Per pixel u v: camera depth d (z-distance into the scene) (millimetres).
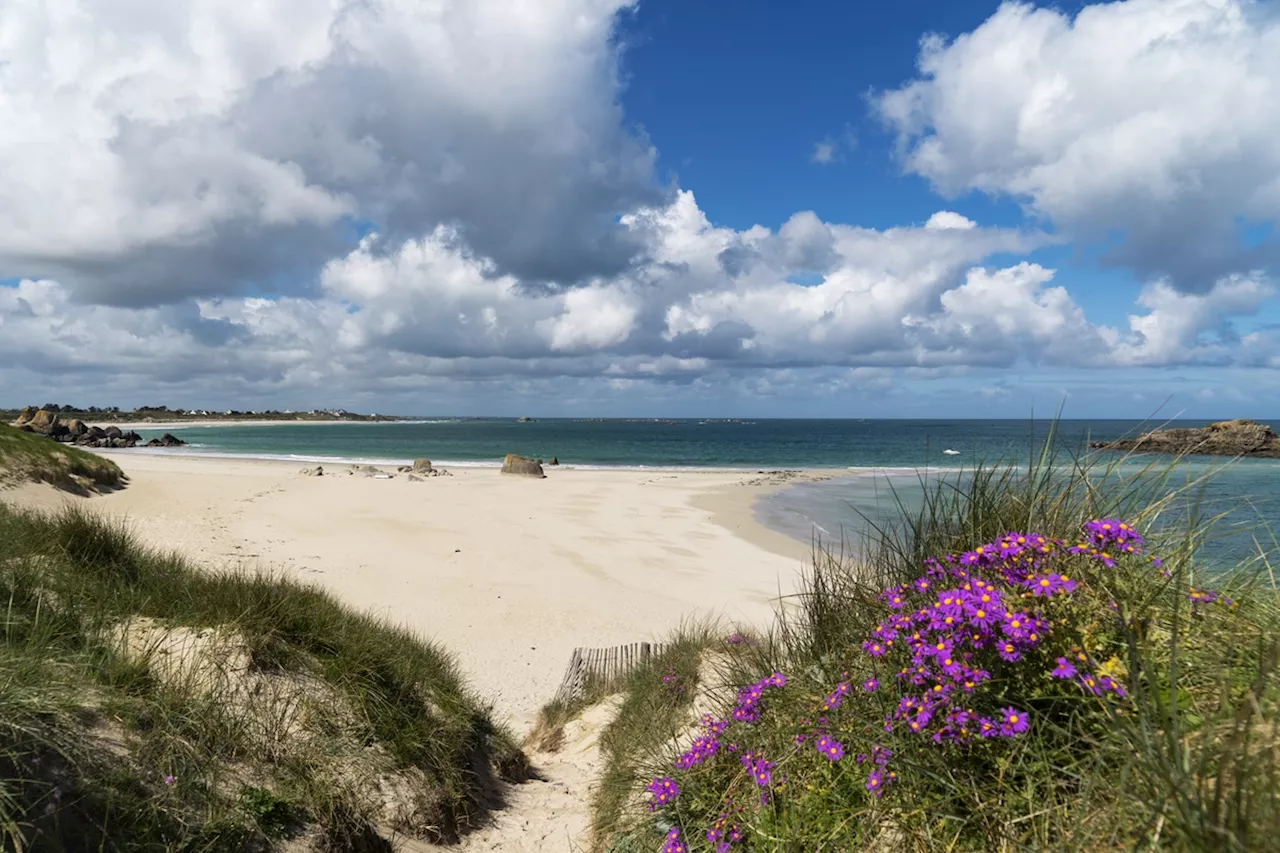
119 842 2893
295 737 4184
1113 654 2422
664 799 3383
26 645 3561
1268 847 1576
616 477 42438
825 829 2648
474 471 45938
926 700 2367
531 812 5230
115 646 4086
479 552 19297
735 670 4621
